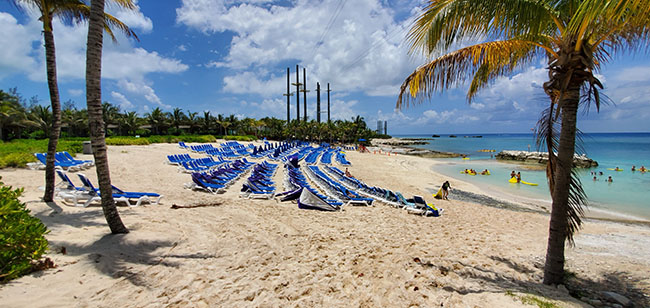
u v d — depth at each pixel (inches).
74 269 148.3
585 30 143.4
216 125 2213.3
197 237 222.5
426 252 223.6
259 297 142.7
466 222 348.8
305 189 364.8
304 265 187.0
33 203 263.4
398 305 140.6
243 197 390.9
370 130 2896.2
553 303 139.6
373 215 346.0
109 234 201.2
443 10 159.8
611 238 305.7
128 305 126.6
